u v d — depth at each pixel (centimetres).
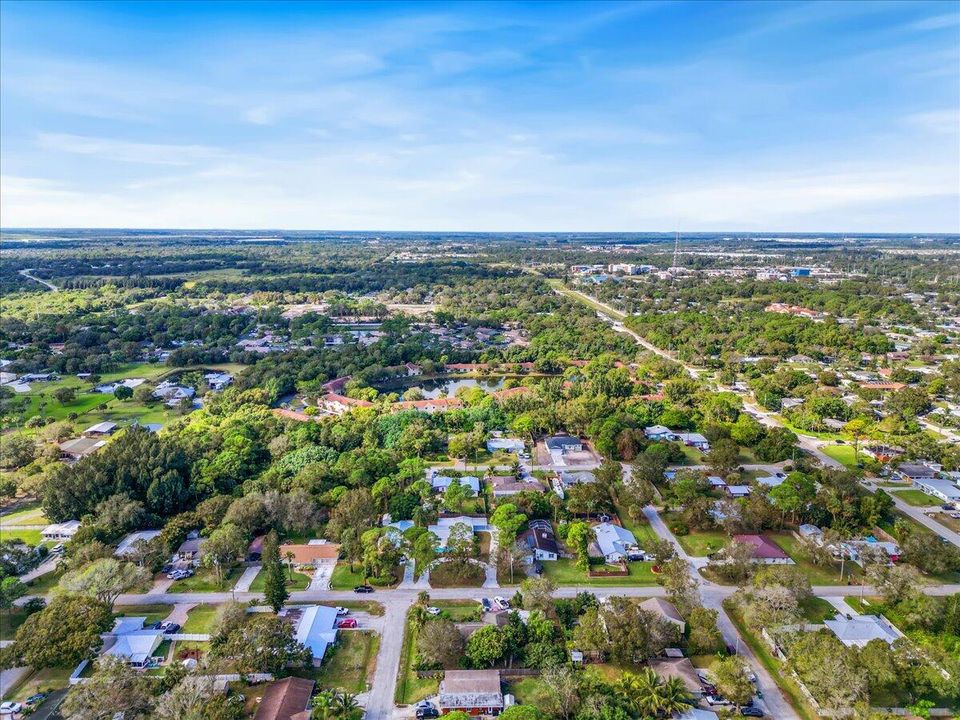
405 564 14425
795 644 10638
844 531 15100
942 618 11706
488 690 10150
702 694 10206
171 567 14188
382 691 10450
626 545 14950
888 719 9238
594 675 10219
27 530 15862
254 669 10431
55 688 10375
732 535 15500
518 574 13988
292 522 15300
